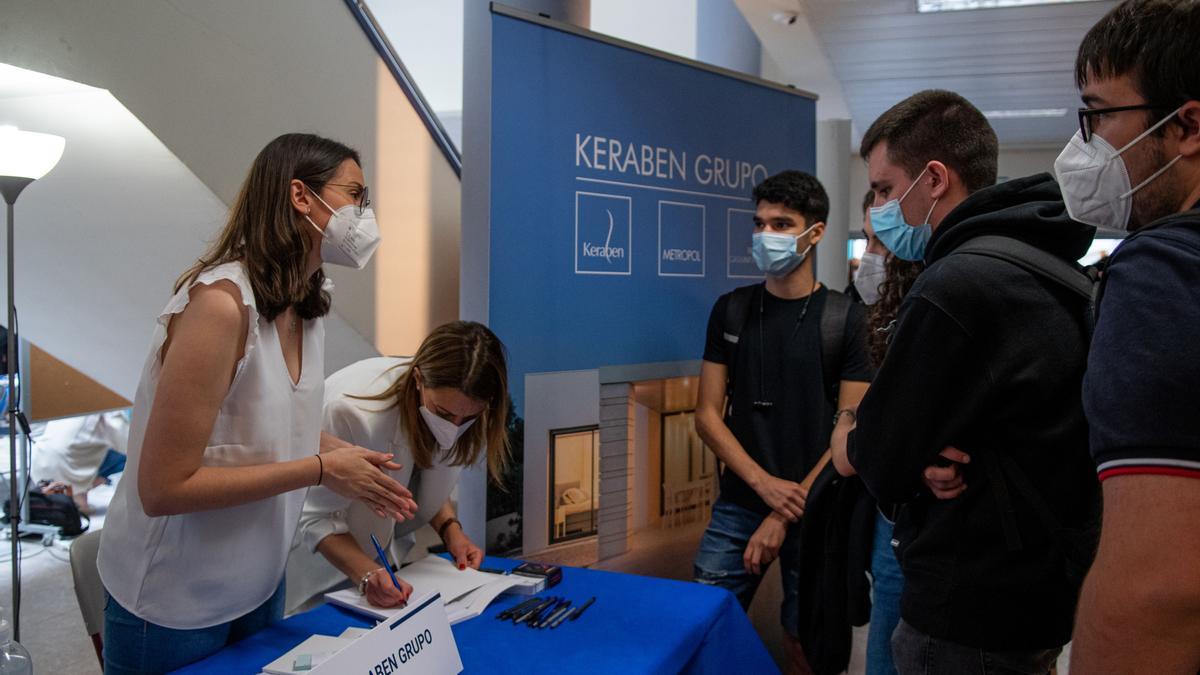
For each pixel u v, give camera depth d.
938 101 1.47
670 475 2.77
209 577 1.36
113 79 2.06
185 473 1.23
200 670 1.30
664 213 2.72
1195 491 0.69
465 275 2.43
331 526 1.68
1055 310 1.18
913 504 1.33
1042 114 7.08
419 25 7.35
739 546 2.47
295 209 1.38
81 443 4.74
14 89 2.08
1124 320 0.76
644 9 6.69
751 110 2.97
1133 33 0.83
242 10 2.46
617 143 2.58
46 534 4.16
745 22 5.31
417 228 3.42
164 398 1.22
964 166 1.44
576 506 2.51
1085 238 1.26
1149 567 0.70
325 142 1.45
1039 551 1.19
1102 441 0.76
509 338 2.35
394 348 3.32
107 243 2.67
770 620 3.01
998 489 1.19
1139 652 0.71
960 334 1.19
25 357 3.99
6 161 2.01
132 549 1.33
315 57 2.80
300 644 1.36
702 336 2.85
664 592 1.70
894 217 1.52
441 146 3.54
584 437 2.52
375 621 1.51
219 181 2.39
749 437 2.44
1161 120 0.82
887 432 1.26
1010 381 1.17
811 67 5.63
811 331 2.39
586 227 2.51
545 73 2.41
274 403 1.37
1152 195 0.86
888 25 4.66
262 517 1.41
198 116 2.31
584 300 2.51
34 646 2.99
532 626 1.50
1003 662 1.23
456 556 1.86
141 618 1.34
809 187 2.39
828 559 1.93
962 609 1.24
